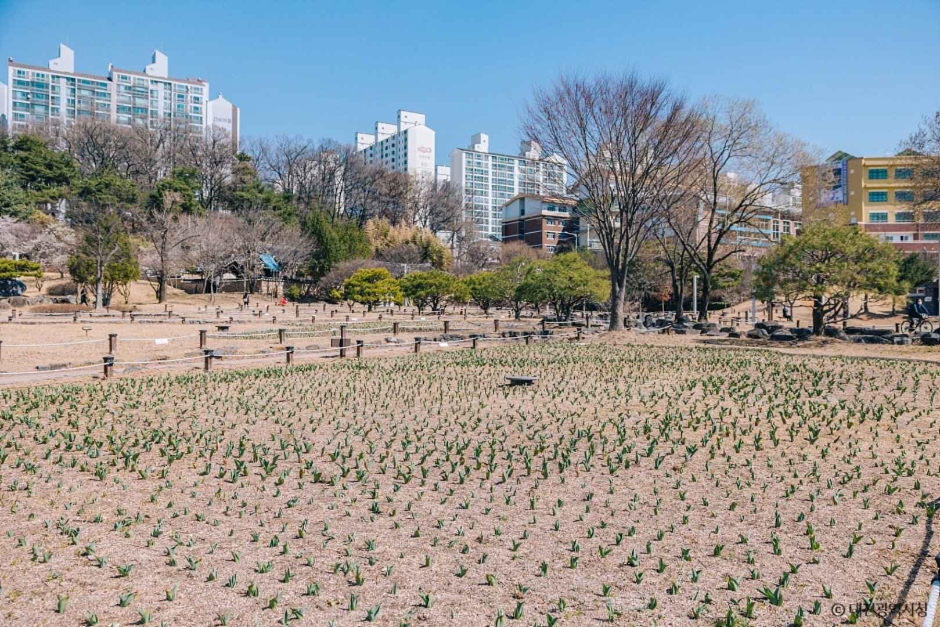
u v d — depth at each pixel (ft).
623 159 85.40
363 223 265.75
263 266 191.31
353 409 34.58
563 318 114.21
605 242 92.07
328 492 20.40
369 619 12.19
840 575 14.10
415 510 18.65
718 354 62.44
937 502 18.49
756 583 13.80
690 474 22.13
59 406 35.06
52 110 357.20
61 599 12.66
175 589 13.47
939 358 56.18
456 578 14.10
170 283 191.93
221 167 240.32
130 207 167.63
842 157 210.38
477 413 33.40
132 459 23.67
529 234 283.79
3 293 141.69
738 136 103.40
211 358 52.06
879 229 196.95
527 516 18.11
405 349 70.85
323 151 271.28
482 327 102.53
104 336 75.31
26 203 175.73
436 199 287.07
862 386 41.09
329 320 111.65
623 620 12.21
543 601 13.01
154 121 333.01
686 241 115.24
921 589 13.35
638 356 60.70
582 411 33.63
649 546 15.47
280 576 14.20
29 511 18.44
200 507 18.93
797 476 21.70
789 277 71.46
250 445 26.68
